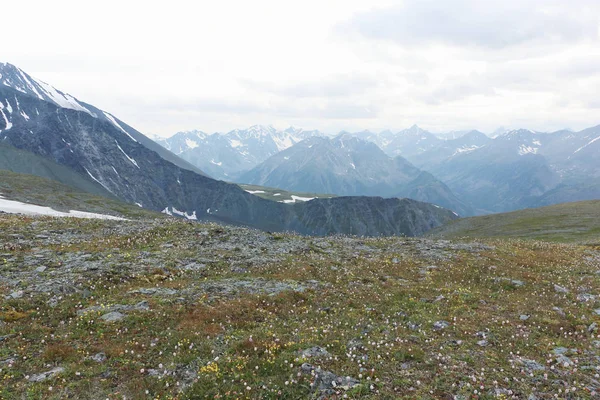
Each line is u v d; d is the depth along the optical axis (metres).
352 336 14.77
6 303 16.31
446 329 15.69
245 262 26.59
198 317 16.05
